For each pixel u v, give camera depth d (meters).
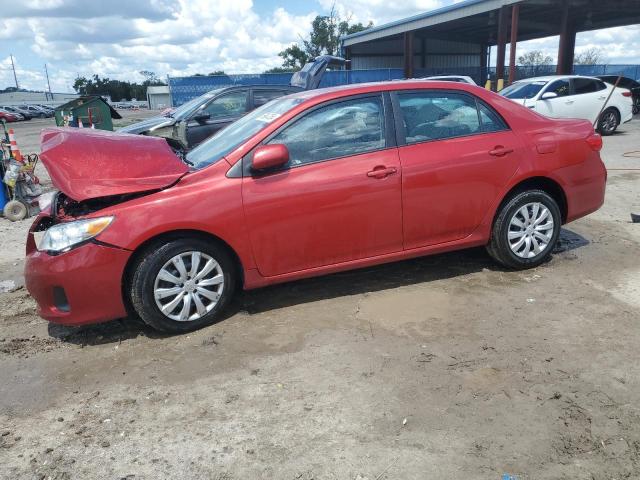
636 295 4.10
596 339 3.47
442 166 4.15
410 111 4.20
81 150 3.73
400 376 3.14
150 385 3.20
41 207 4.09
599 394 2.89
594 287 4.28
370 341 3.57
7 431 2.83
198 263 3.75
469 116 4.37
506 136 4.41
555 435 2.59
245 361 3.40
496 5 22.16
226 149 4.04
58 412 2.98
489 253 4.65
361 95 4.11
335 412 2.83
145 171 3.71
